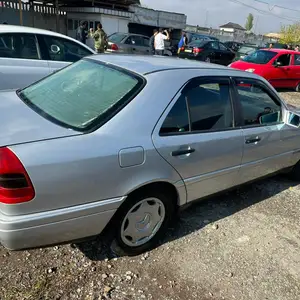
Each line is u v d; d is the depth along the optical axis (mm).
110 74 2607
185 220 3221
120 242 2484
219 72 2955
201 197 2955
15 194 1833
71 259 2533
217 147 2811
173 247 2807
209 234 3041
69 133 2082
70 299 2174
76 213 2062
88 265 2490
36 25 17578
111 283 2348
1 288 2180
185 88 2598
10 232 1856
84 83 2645
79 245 2691
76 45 5828
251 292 2434
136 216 2500
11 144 1899
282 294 2451
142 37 15000
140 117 2293
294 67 11891
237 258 2770
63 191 1979
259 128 3266
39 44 5344
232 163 3049
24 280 2275
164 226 2742
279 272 2668
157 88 2414
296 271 2705
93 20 18094
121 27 19062
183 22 27688
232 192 3912
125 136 2203
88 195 2088
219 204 3607
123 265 2537
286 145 3686
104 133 2145
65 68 3100
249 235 3100
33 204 1898
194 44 16656
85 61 3029
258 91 3311
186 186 2697
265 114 3377
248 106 3189
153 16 25438
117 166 2150
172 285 2402
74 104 2414
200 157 2684
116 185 2189
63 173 1951
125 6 19078
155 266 2566
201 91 2732
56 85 2777
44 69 5352
